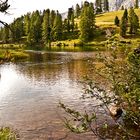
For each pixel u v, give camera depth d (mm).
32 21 160875
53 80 36969
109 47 8508
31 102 25578
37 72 44750
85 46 126500
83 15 139375
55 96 27734
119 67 7965
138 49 8234
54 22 149250
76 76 39375
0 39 172500
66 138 16406
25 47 127000
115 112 18625
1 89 31875
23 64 56812
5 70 47938
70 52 88438
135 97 7285
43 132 17547
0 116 21250
